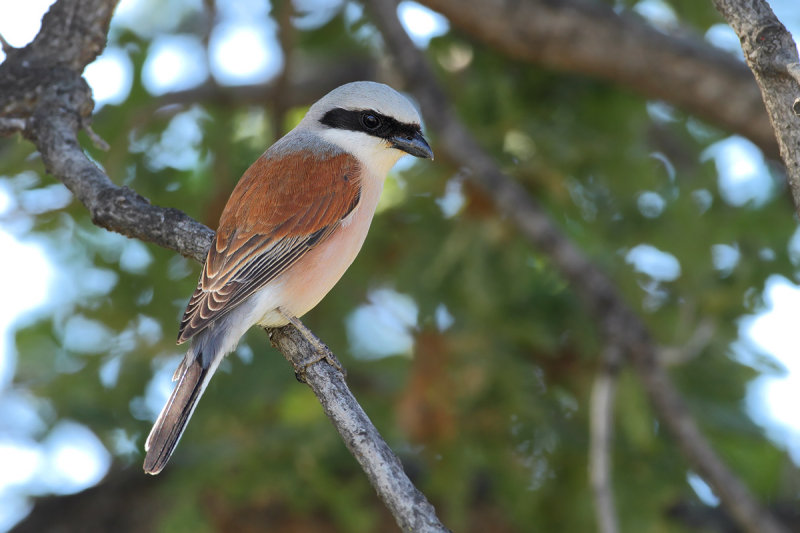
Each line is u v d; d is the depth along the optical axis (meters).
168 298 10.70
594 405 9.42
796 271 10.79
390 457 5.85
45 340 11.23
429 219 10.85
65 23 8.55
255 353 10.17
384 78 13.91
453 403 9.66
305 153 8.48
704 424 10.24
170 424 6.91
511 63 11.91
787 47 5.34
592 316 10.21
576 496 10.08
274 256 7.72
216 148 11.01
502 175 10.21
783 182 11.23
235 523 10.12
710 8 11.44
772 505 11.91
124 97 10.93
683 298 10.61
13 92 8.28
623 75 11.37
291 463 9.59
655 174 11.50
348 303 10.95
